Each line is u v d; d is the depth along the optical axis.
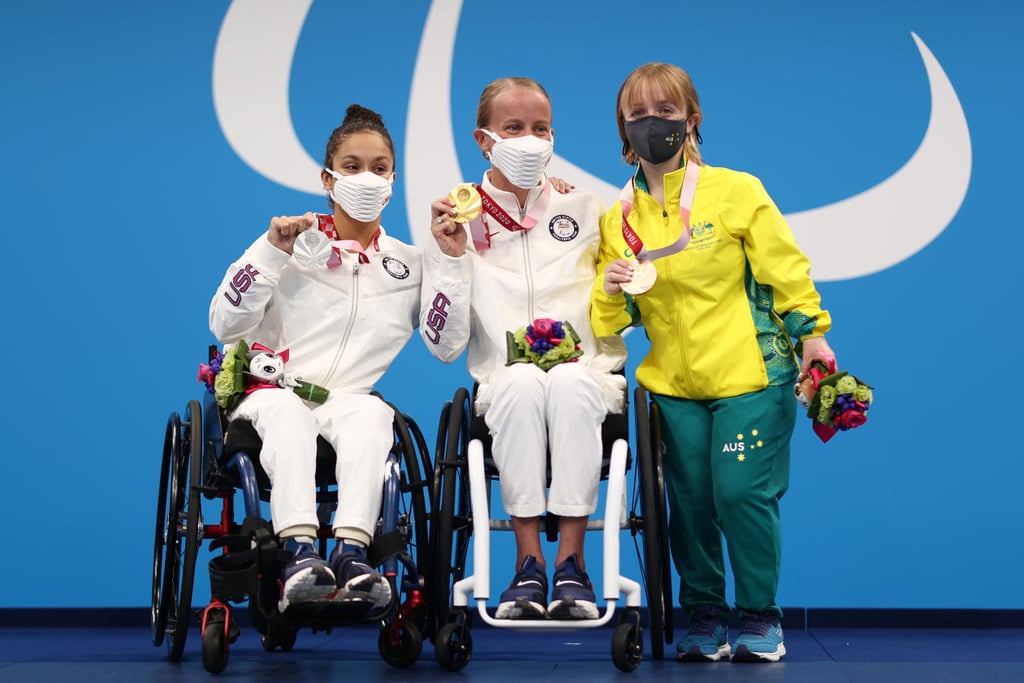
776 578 2.99
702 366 3.00
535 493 2.76
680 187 3.04
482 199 3.05
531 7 4.67
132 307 4.57
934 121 4.55
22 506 4.50
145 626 4.45
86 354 4.55
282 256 2.88
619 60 4.65
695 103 3.03
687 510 3.07
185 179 4.62
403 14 4.68
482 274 3.06
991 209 4.51
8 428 4.52
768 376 2.98
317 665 2.89
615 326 3.04
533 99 2.96
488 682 2.44
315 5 4.68
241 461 2.69
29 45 4.67
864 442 4.46
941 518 4.43
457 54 4.66
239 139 4.64
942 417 4.45
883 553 4.43
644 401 2.86
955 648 3.56
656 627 2.85
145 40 4.67
